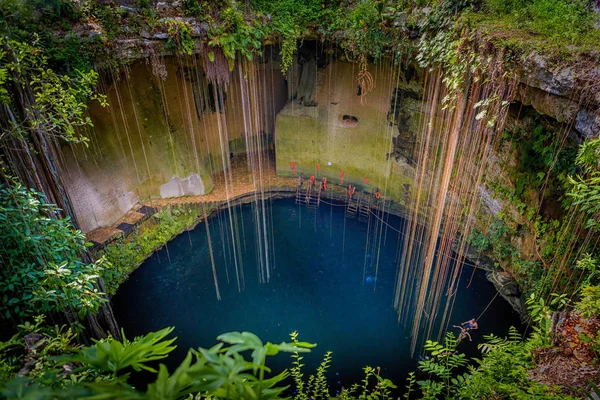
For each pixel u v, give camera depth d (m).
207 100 12.77
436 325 8.33
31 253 4.91
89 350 1.36
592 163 4.28
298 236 11.75
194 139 12.46
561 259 6.24
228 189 13.06
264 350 1.26
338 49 10.84
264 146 15.16
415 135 10.95
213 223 12.03
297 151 13.49
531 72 5.03
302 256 11.01
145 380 7.34
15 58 5.46
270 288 10.00
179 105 11.77
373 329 8.78
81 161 9.40
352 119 12.52
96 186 9.77
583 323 3.81
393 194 12.20
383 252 10.88
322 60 11.88
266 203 13.13
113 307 9.09
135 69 10.16
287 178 13.96
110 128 10.16
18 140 5.65
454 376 7.27
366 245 11.23
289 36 9.31
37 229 5.11
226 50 8.45
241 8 8.69
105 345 1.35
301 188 13.49
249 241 11.58
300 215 12.63
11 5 6.09
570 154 6.10
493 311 8.51
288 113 13.03
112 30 7.35
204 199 12.23
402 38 7.98
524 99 5.68
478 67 5.64
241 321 9.08
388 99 11.23
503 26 5.56
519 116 7.22
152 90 10.87
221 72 9.16
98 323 7.06
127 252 9.94
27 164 5.83
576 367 3.42
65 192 6.78
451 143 6.58
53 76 5.70
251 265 10.73
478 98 6.12
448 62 6.51
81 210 9.30
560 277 6.26
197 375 1.13
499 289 8.80
